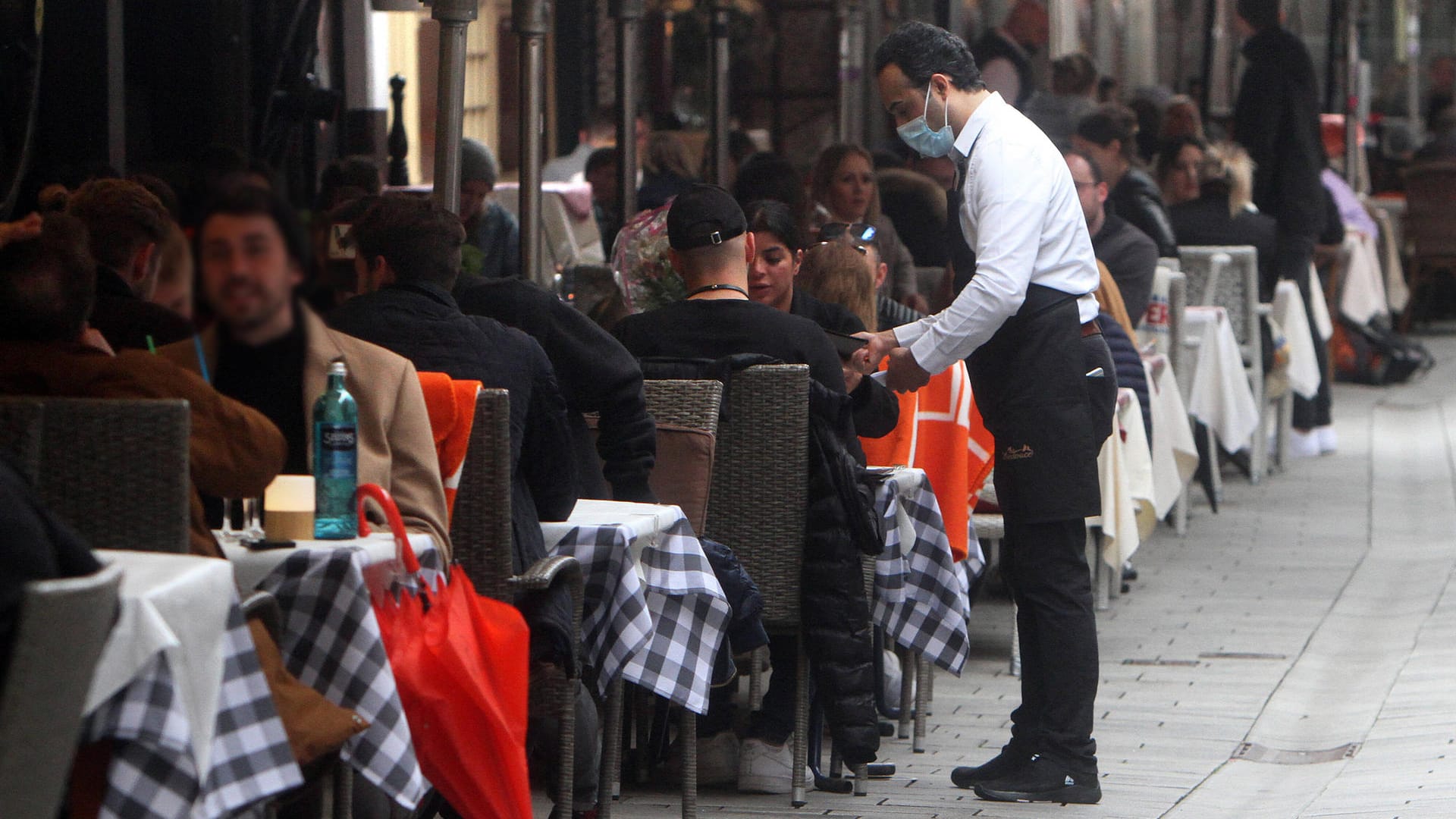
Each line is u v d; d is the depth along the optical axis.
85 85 25.45
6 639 8.68
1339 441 48.56
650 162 39.75
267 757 10.88
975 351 19.05
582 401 17.86
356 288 16.38
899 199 35.88
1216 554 34.25
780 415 18.45
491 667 13.34
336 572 12.40
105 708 9.88
